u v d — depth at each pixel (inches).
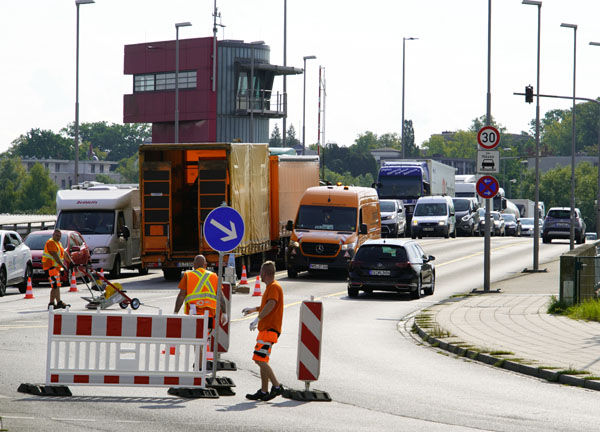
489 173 3238.2
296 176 4439.0
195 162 3939.5
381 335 2303.2
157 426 1205.7
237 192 3558.1
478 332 2233.0
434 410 1352.1
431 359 1911.9
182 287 1662.2
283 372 1707.7
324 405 1392.7
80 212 4082.2
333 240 3850.9
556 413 1338.6
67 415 1268.5
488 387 1574.8
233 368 1724.9
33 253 3764.8
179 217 3850.9
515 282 3727.9
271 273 1455.5
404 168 7278.5
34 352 1860.2
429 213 7037.4
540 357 1833.2
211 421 1249.4
